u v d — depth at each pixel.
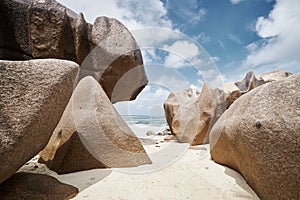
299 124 1.53
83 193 2.02
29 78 1.73
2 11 3.82
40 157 3.00
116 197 1.93
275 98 1.84
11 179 1.91
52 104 1.84
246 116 2.07
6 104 1.58
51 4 4.06
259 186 1.89
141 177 2.48
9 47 3.92
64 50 4.19
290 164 1.55
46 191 1.89
